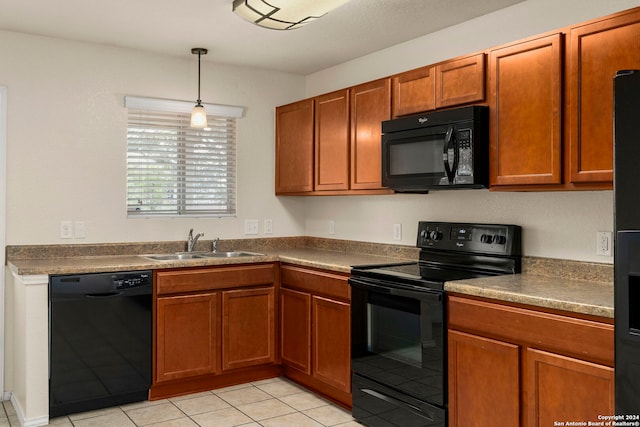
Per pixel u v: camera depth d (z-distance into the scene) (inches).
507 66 105.4
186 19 128.6
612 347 78.0
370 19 128.1
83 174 147.9
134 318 132.7
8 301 138.5
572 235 108.5
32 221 141.2
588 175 91.7
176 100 161.2
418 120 120.4
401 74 128.5
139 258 147.9
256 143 176.2
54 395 123.7
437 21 129.8
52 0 117.1
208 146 169.0
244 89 173.5
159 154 160.9
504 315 92.9
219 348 145.1
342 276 131.3
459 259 127.1
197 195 167.5
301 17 115.6
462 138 110.0
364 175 140.9
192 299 140.3
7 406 135.0
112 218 152.3
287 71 179.8
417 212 143.1
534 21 115.3
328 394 138.9
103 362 129.2
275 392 144.2
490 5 119.2
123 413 128.7
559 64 96.2
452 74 115.9
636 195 69.3
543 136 99.1
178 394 141.5
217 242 166.1
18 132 138.9
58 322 123.6
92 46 148.4
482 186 109.4
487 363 95.8
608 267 101.9
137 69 154.9
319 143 157.1
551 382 86.1
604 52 89.5
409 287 110.4
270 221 179.2
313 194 160.6
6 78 137.6
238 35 140.7
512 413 91.6
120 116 153.1
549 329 86.0
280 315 154.6
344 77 168.7
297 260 146.3
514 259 116.3
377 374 119.6
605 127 89.4
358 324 125.0
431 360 105.8
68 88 145.4
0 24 132.8
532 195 115.6
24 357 122.2
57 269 123.3
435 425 105.3
